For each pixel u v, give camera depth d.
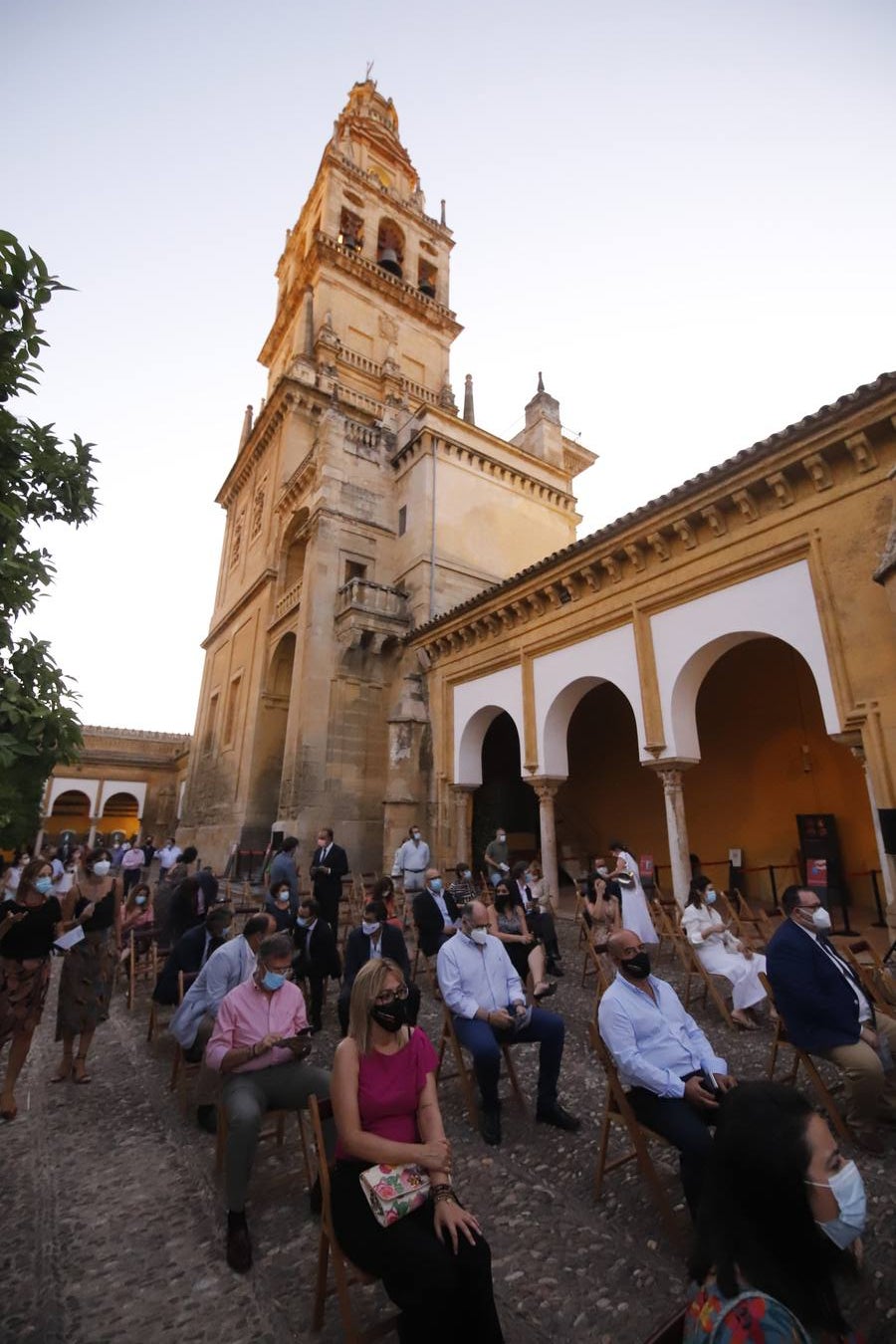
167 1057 6.00
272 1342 2.53
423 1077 2.82
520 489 21.86
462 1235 2.30
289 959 3.96
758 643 14.23
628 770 17.23
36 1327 2.60
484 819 18.38
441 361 31.00
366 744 17.30
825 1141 1.64
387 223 32.50
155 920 9.23
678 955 8.88
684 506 9.99
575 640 12.38
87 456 6.61
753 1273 1.50
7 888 11.66
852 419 7.91
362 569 19.33
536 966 5.51
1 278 5.27
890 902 7.17
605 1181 3.60
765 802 13.84
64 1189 3.69
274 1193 3.68
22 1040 4.77
